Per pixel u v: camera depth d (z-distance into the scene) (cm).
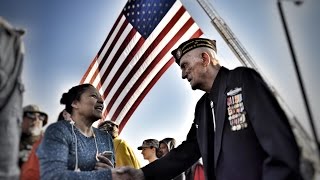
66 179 242
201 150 282
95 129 305
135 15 517
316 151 200
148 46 502
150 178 308
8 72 183
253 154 237
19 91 189
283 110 226
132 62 509
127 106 504
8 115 180
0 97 177
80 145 269
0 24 185
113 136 479
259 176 233
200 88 291
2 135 176
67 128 268
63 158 250
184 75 294
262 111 226
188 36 480
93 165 273
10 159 177
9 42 186
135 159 436
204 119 285
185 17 487
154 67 495
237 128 246
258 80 241
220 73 274
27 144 277
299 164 202
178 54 301
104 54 541
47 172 241
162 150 592
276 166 212
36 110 284
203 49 287
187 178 528
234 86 254
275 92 256
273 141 214
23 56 195
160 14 501
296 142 210
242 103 246
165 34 493
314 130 204
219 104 262
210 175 272
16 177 179
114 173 273
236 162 242
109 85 526
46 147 250
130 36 515
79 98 283
